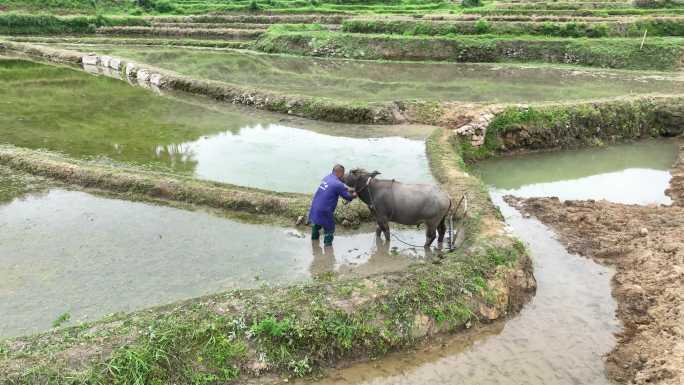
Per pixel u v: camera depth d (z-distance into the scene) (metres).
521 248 8.81
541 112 16.42
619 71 26.30
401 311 7.13
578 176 14.34
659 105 18.05
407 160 13.48
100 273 8.21
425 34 33.19
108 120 17.53
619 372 6.69
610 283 8.80
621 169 14.94
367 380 6.52
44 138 15.20
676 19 31.80
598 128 17.11
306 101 18.67
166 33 40.84
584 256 9.66
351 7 44.88
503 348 7.14
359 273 8.35
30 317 7.10
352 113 17.56
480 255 8.30
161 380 5.95
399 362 6.81
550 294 8.45
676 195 12.73
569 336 7.41
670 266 8.77
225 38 39.47
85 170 11.96
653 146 17.05
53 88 22.55
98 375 5.77
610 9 37.09
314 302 7.06
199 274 8.23
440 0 48.47
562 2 41.00
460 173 12.20
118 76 25.97
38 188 11.59
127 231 9.64
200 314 6.72
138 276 8.15
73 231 9.60
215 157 13.80
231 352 6.32
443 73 26.19
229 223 10.05
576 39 29.80
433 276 7.71
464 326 7.36
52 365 5.84
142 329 6.43
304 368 6.46
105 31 41.66
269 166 13.09
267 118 18.23
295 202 10.45
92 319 7.05
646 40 28.62
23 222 9.92
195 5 46.94
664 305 7.79
